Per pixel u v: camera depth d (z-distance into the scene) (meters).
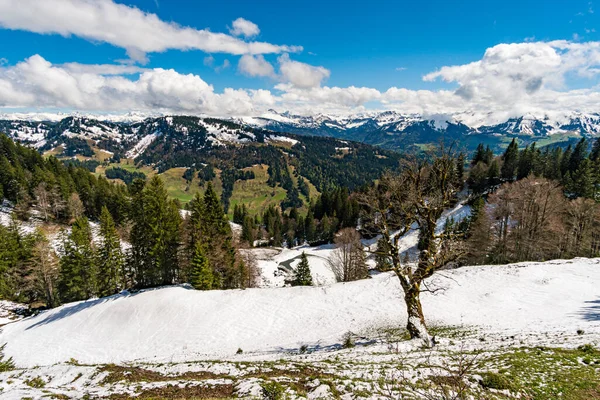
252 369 13.78
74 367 15.12
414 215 18.59
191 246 42.19
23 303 50.50
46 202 79.88
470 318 23.48
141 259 43.91
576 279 28.88
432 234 17.83
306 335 24.92
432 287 30.27
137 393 10.91
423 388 9.46
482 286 29.22
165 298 33.94
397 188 18.22
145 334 29.42
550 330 17.92
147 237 42.03
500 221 55.00
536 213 46.53
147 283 45.00
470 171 83.31
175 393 10.86
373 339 21.06
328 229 99.12
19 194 81.25
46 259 49.16
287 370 13.23
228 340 26.44
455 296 27.94
